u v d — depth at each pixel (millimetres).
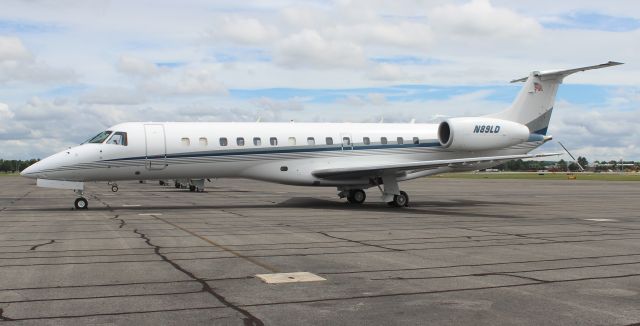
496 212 20844
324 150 22734
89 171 20000
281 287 7426
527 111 25156
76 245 11328
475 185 55656
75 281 7754
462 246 11383
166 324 5680
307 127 22891
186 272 8453
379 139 23609
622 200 29750
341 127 23438
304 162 22469
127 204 24672
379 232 13844
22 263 9188
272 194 35125
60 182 20031
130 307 6348
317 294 7043
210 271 8539
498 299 6801
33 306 6371
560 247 11305
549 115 25594
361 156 23297
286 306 6430
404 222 16500
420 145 24141
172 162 20797
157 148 20562
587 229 14828
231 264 9172
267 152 21922
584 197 32750
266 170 22094
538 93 25266
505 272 8539
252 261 9477
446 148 24109
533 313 6164
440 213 20062
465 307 6418
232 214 19125
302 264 9188
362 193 24891
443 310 6285
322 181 22766
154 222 16188
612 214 20203
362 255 10148
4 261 9383
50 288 7305
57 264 9102
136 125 20734
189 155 20953
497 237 12914
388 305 6500
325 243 11766
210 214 19094
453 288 7410
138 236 12859
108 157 20062
